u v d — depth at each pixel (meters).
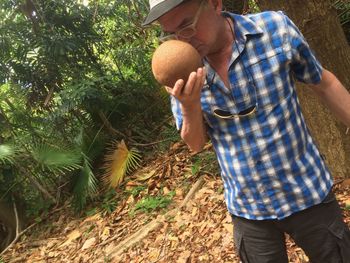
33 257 5.86
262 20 1.62
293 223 1.86
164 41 1.55
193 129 1.70
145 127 7.64
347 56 3.41
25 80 6.99
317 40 3.30
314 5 3.23
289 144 1.73
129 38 7.77
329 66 3.36
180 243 4.39
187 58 1.44
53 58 6.93
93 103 7.01
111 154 6.85
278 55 1.62
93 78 7.30
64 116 7.20
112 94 7.54
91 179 6.14
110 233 5.41
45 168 6.82
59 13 6.97
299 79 1.76
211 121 1.77
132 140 7.28
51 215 6.79
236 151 1.77
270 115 1.68
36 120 7.11
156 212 5.29
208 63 1.66
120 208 5.83
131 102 7.50
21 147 6.91
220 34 1.59
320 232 1.86
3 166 6.88
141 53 7.55
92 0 7.21
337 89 1.78
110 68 7.98
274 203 1.83
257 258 1.99
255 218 1.89
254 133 1.71
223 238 4.09
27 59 6.94
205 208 4.74
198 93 1.49
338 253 1.88
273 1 3.30
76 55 7.20
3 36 6.75
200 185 5.29
